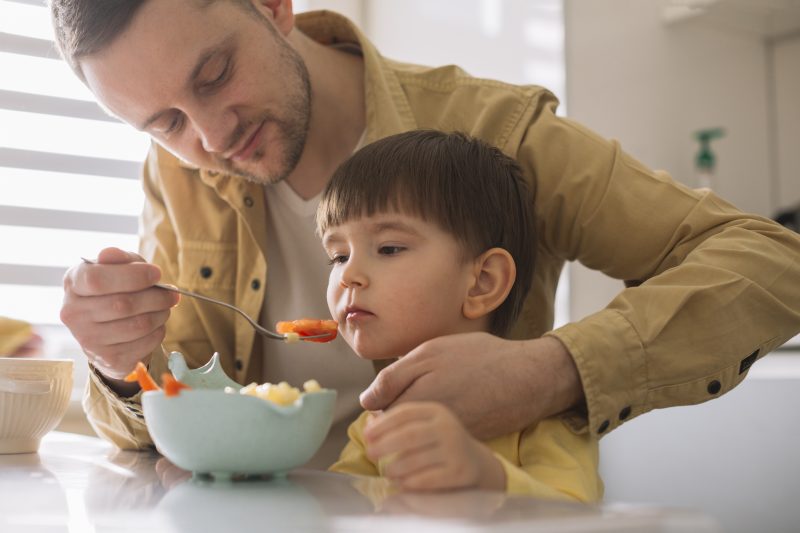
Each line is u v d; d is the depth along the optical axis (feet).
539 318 3.73
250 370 3.97
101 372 3.26
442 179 3.07
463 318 3.10
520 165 3.61
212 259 4.06
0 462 2.82
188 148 3.48
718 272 2.92
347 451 3.13
